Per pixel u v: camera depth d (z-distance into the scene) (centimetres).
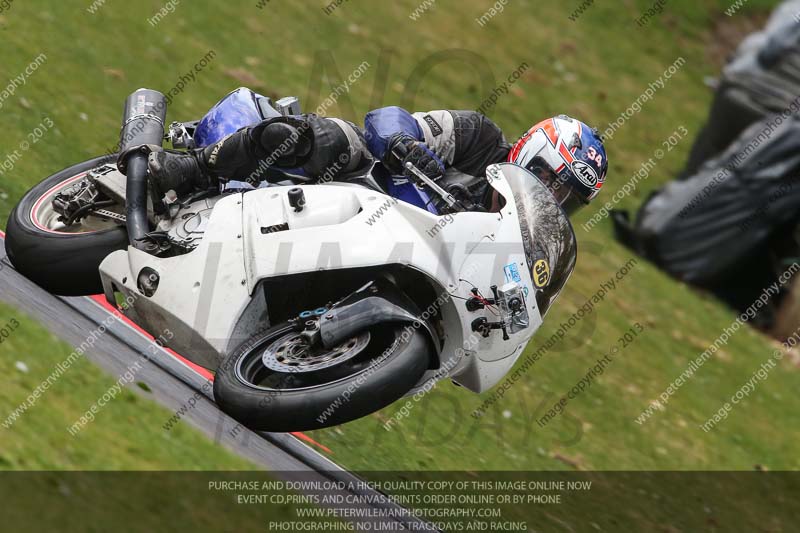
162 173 1980
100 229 2394
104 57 4044
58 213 2358
